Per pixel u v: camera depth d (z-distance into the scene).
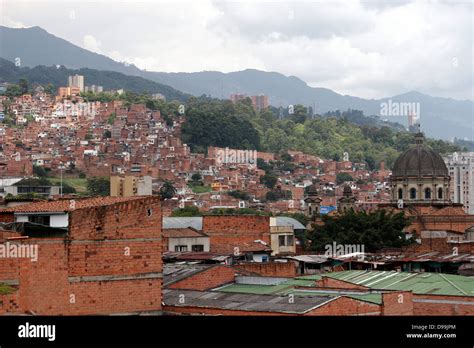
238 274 78.31
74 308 57.47
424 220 196.62
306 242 150.00
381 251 136.88
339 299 60.72
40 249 56.31
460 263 103.44
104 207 59.25
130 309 59.91
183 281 74.56
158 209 61.28
